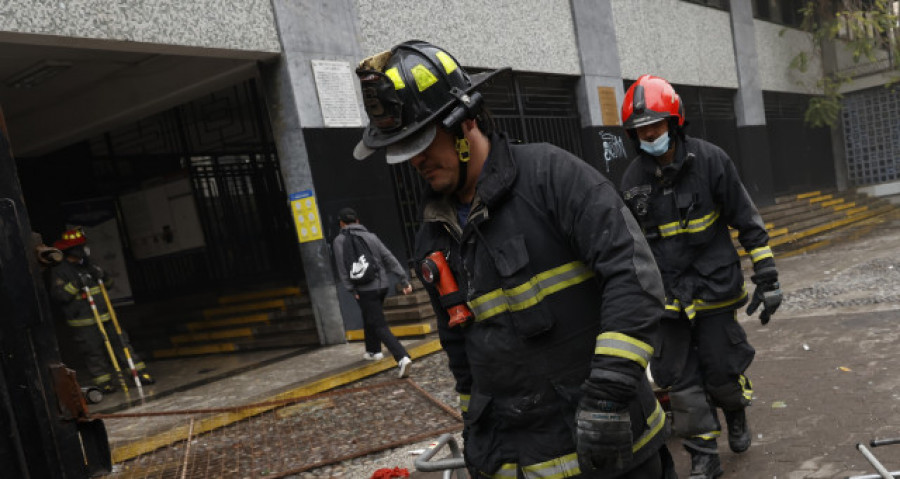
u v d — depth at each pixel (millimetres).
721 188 3092
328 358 7516
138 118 10328
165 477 4527
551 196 1647
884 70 21828
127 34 6520
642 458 1688
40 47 7910
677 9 15664
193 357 9938
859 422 3637
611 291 1548
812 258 11875
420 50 1675
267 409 5871
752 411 4137
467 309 1737
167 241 10938
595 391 1506
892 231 15094
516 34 11016
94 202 10422
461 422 4824
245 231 11758
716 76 16938
